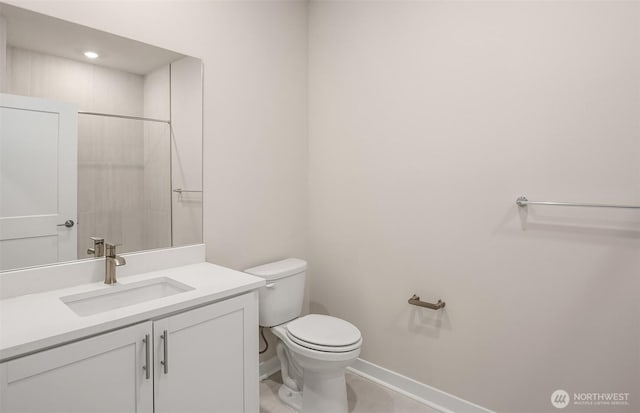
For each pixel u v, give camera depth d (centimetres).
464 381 194
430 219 204
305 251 263
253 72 222
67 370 106
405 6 210
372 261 231
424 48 203
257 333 163
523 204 170
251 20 220
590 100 155
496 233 181
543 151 167
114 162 165
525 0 170
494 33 179
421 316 210
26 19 140
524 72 171
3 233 135
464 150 190
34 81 142
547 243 167
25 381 99
